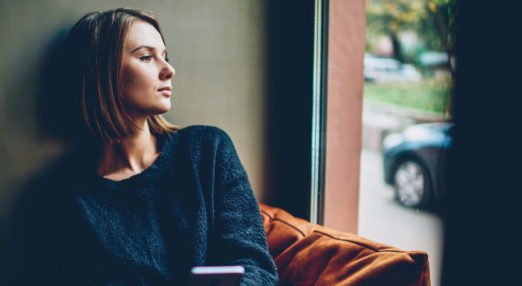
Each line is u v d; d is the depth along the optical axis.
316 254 0.98
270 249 1.08
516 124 1.02
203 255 0.96
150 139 1.06
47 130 1.07
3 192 1.04
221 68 1.24
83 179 0.99
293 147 1.38
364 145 4.85
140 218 0.97
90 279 0.93
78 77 1.01
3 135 1.03
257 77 1.30
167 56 1.15
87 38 0.99
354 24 1.40
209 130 1.08
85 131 1.10
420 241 2.48
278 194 1.40
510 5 1.00
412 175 3.11
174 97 1.18
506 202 1.06
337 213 1.51
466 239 1.12
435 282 1.73
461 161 1.12
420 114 3.96
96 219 0.95
